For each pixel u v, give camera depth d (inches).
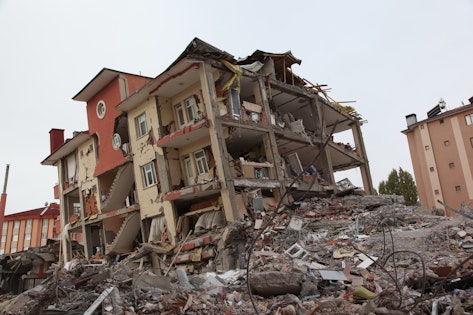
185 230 847.7
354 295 351.9
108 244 1085.8
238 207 755.4
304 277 397.7
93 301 345.4
